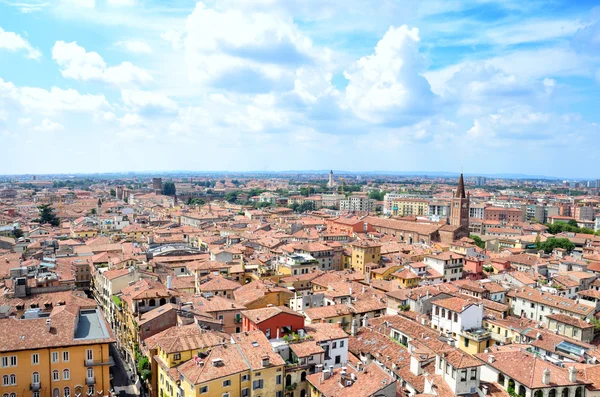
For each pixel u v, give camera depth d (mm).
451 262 194375
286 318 101688
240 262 197625
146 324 111000
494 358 94938
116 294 149000
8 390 86312
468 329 118375
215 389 81312
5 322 92938
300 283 172000
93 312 113062
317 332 102188
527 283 175000
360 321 132000
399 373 94312
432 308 127062
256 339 93125
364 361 107375
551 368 89250
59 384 89500
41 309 122625
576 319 129250
